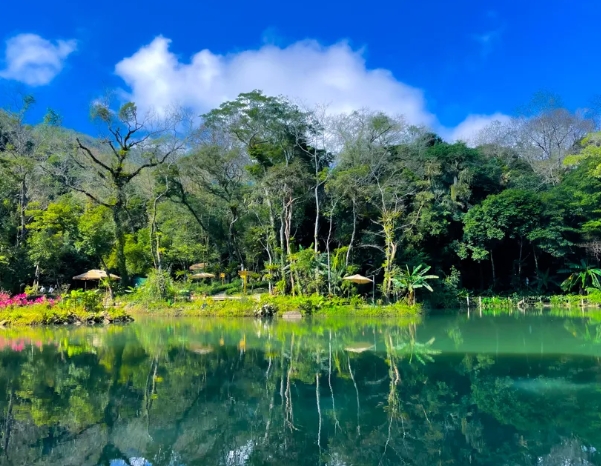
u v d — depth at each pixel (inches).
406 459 204.8
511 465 197.9
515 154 1562.5
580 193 1202.0
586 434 233.6
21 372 372.5
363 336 596.4
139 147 1179.9
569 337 582.9
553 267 1300.4
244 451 214.4
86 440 227.8
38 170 1243.2
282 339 566.9
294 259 1064.2
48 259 1115.3
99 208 1162.0
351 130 1243.8
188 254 1342.3
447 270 1268.5
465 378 350.6
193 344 520.7
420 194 1135.6
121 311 777.6
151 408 277.6
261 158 1205.7
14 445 220.5
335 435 235.8
